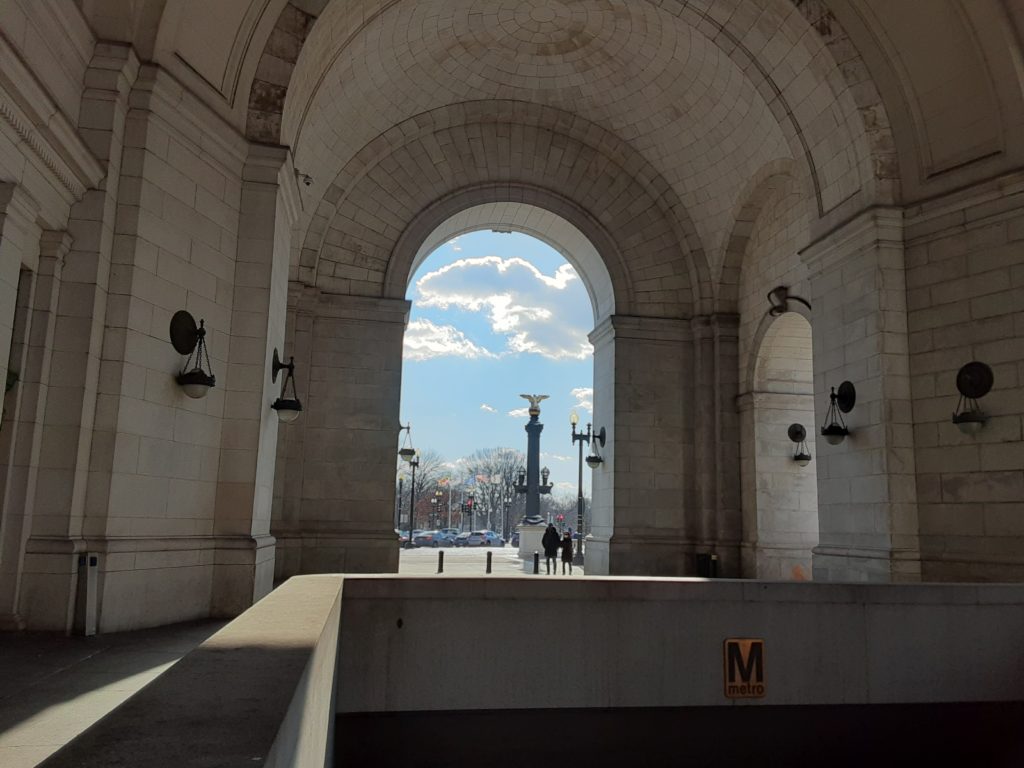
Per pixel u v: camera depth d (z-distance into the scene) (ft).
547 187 72.43
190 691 8.39
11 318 27.17
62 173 29.32
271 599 18.45
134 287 32.60
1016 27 41.27
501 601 25.36
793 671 26.45
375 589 24.89
